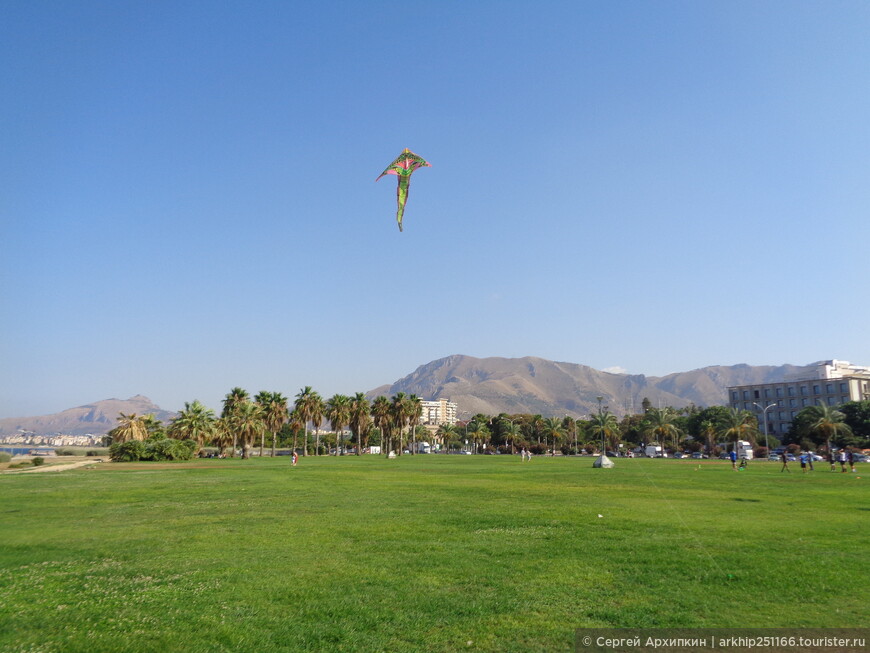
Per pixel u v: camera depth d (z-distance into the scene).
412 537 18.64
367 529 20.27
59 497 32.56
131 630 9.86
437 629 9.98
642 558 15.14
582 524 21.06
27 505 28.55
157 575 13.62
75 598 11.62
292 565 14.66
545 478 47.94
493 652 8.95
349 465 79.94
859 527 20.08
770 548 16.33
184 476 52.88
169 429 116.75
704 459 115.44
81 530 20.45
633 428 184.62
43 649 8.98
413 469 66.62
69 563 14.92
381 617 10.59
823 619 10.16
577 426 198.88
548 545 17.09
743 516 23.00
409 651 9.05
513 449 194.12
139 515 24.52
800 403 194.00
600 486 38.75
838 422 125.56
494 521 21.98
